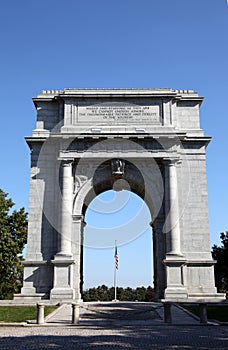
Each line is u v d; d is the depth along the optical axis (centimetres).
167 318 3328
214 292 4897
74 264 5028
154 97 5453
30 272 5031
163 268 5041
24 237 7019
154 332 2814
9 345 2220
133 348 2127
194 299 4812
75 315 3300
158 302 4853
